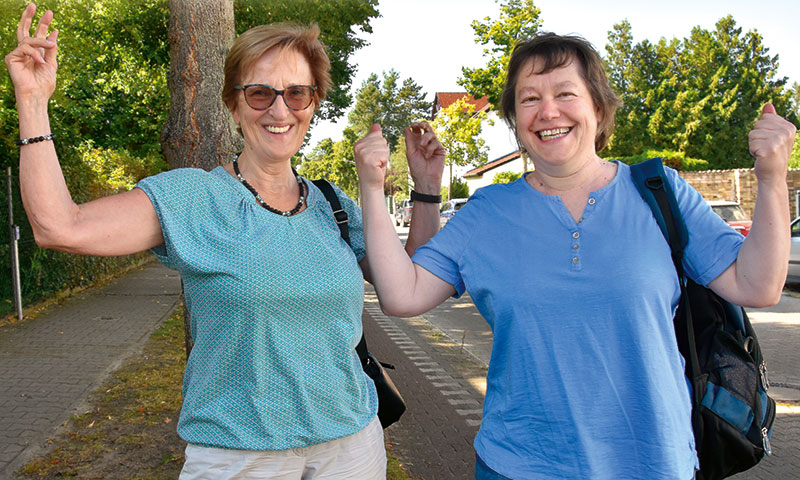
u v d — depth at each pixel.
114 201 1.69
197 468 1.80
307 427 1.81
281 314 1.75
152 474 3.45
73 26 10.40
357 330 1.94
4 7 6.95
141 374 5.40
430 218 2.36
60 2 9.91
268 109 1.87
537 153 1.79
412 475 3.72
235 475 1.77
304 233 1.86
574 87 1.76
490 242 1.79
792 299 10.66
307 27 1.95
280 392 1.78
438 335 8.05
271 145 1.89
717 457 1.71
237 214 1.81
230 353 1.75
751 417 1.71
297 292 1.76
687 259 1.71
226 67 1.94
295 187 2.00
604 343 1.63
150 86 12.27
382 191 1.90
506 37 22.09
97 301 9.52
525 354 1.69
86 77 11.90
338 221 2.01
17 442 3.87
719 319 1.75
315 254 1.84
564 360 1.65
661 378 1.61
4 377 5.34
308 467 1.90
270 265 1.75
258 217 1.81
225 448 1.77
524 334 1.69
